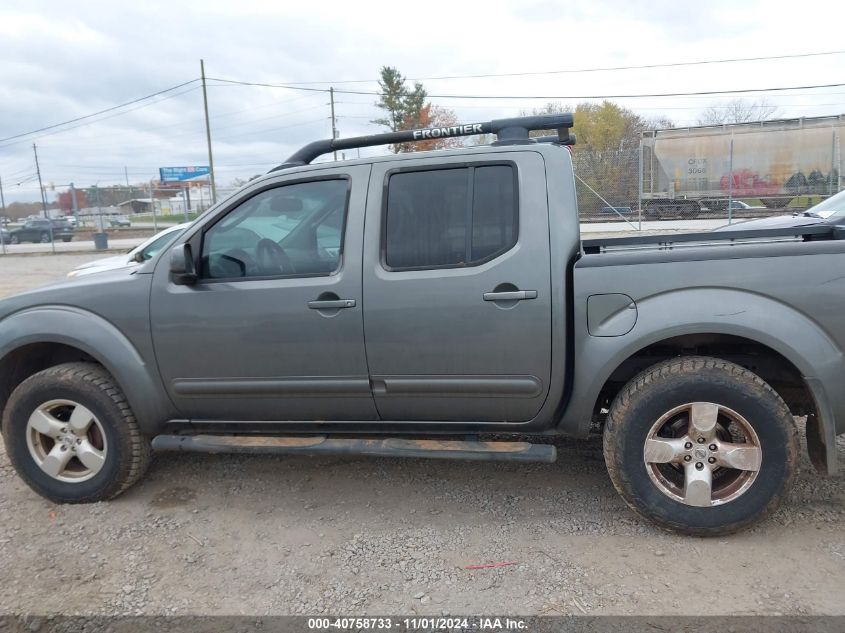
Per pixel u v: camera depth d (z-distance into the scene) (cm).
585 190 1719
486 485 377
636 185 1705
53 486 368
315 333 329
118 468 360
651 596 267
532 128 353
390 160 333
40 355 396
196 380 348
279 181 345
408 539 321
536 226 311
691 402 298
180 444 355
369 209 329
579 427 319
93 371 362
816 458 304
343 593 279
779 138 1856
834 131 1820
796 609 254
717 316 290
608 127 4506
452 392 325
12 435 366
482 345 314
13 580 297
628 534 316
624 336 300
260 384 342
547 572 288
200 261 348
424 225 324
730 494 301
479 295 312
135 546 323
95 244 2808
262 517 349
